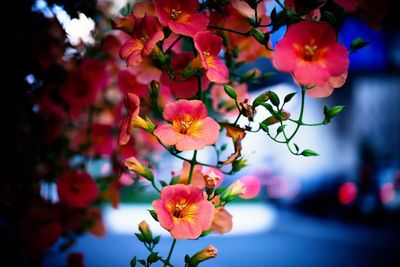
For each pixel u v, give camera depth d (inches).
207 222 22.4
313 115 224.5
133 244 135.0
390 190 163.8
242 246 146.5
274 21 23.9
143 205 202.1
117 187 39.9
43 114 34.9
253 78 30.3
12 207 33.1
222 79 22.9
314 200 185.8
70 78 34.5
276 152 227.0
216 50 23.6
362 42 24.1
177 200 22.5
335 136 226.4
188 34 22.9
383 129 228.4
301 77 20.8
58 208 35.6
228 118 33.6
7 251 32.4
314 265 120.1
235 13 27.2
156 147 46.3
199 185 25.7
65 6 30.4
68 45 33.0
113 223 170.7
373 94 230.8
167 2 23.4
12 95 32.0
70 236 38.9
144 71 26.7
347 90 228.4
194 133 23.0
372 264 121.0
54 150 36.4
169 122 23.3
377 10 24.2
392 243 145.3
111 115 41.9
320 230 169.8
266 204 229.3
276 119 24.7
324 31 21.2
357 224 171.0
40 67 32.5
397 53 209.8
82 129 40.3
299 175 201.3
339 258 128.3
